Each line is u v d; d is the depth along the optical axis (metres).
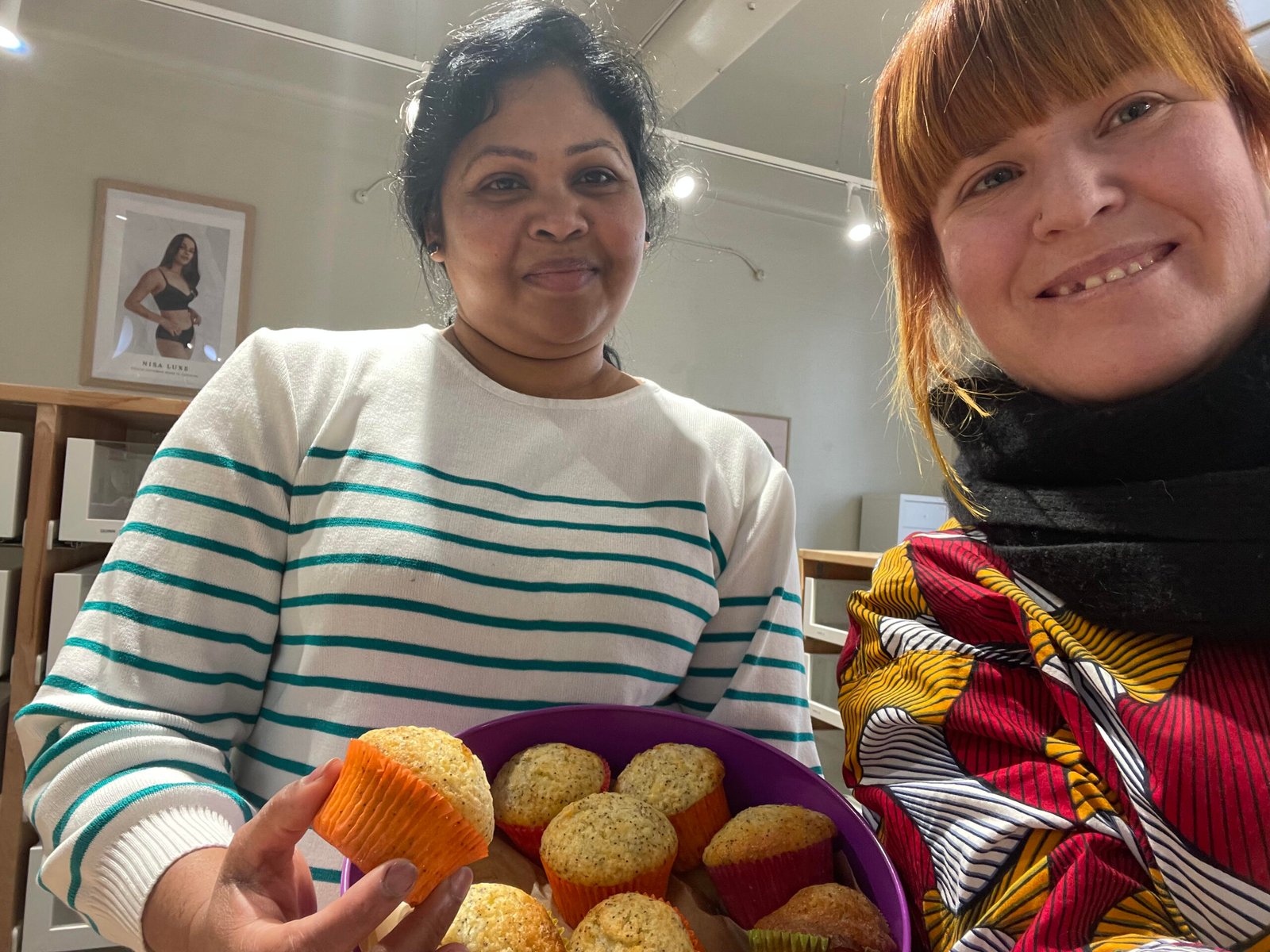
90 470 1.33
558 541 0.74
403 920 0.38
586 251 0.75
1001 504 0.59
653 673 0.75
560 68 0.74
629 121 0.80
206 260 2.65
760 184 3.43
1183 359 0.50
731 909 0.52
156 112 2.61
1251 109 0.53
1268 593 0.44
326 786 0.41
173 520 0.66
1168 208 0.48
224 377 0.73
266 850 0.41
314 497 0.71
